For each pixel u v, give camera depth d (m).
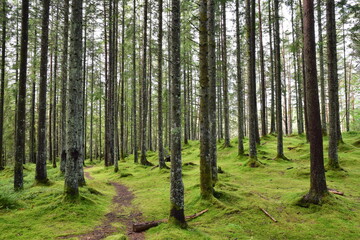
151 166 18.98
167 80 29.31
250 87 14.58
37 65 14.61
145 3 18.78
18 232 5.66
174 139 6.22
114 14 19.88
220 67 21.67
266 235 6.01
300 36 19.17
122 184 14.05
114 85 18.81
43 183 10.54
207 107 8.20
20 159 9.66
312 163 7.77
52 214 6.90
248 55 14.58
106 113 23.33
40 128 10.80
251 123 14.66
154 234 5.83
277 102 16.05
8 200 7.30
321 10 18.39
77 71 8.27
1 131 19.61
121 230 6.33
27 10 9.91
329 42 11.41
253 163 14.30
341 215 6.77
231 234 5.96
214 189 8.77
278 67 15.84
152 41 21.91
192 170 15.65
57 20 16.80
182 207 6.18
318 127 7.70
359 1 16.16
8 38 16.50
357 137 20.83
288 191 9.45
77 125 8.24
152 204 8.90
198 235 5.55
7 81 23.22
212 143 10.35
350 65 32.56
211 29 10.43
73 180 8.02
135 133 21.94
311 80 7.77
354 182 10.17
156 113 39.25
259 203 7.98
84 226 6.33
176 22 6.36
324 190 7.58
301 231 6.14
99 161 34.78
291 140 24.59
